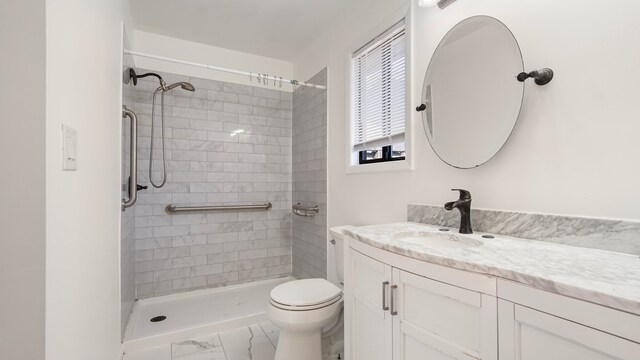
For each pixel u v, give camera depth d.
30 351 0.65
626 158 0.83
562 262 0.72
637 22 0.81
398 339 0.95
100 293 1.21
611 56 0.86
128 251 1.99
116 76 1.56
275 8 2.12
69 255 0.83
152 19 2.27
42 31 0.66
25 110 0.65
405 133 1.59
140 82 2.42
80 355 0.93
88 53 1.02
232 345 1.85
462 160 1.28
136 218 2.40
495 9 1.17
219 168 2.72
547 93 1.00
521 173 1.08
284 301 1.44
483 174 1.21
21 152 0.65
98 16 1.16
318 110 2.53
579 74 0.92
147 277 2.44
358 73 2.06
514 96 1.09
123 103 1.79
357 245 1.18
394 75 1.74
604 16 0.87
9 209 0.64
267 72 2.95
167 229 2.51
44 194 0.66
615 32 0.85
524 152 1.07
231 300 2.46
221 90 2.74
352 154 2.08
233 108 2.79
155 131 2.47
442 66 1.38
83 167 0.96
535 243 0.96
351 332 1.23
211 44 2.68
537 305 0.62
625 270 0.65
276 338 1.94
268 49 2.78
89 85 1.03
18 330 0.65
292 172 3.02
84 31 0.97
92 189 1.07
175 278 2.54
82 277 0.95
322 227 2.46
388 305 0.99
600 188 0.88
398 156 1.74
